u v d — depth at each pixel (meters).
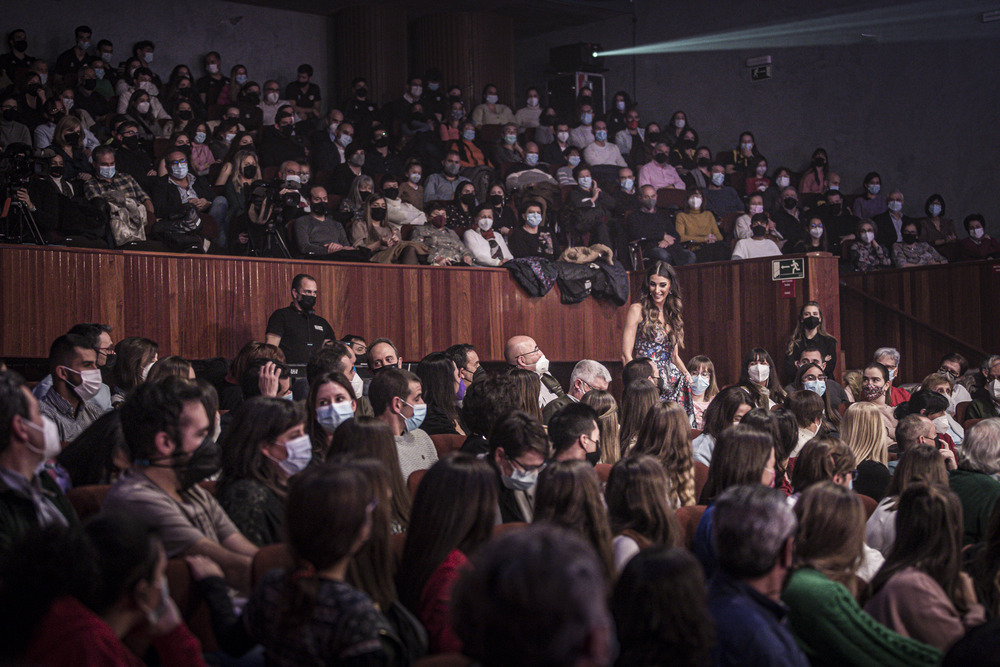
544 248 9.44
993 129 11.58
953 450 5.43
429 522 2.39
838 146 12.70
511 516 3.26
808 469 3.38
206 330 6.84
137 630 2.05
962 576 2.68
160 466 2.65
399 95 13.03
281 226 7.82
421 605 2.28
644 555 1.97
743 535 2.11
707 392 6.70
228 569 2.55
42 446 2.41
